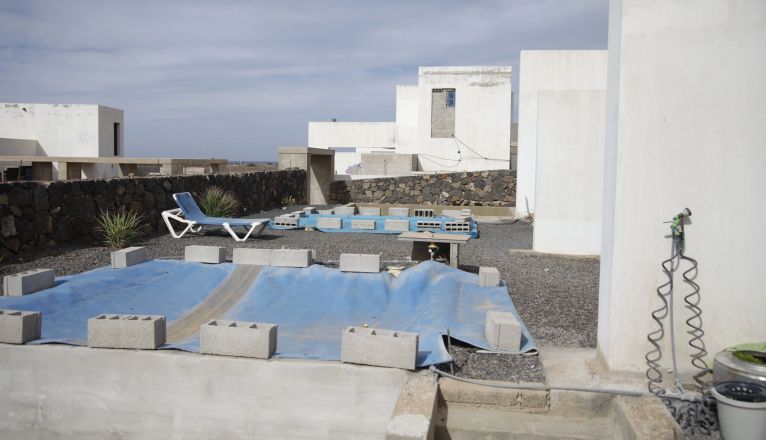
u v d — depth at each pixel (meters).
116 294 5.85
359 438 4.12
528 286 6.97
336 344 4.72
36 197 8.14
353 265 6.46
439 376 4.09
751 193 3.81
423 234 7.85
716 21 3.76
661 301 3.94
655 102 3.84
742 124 3.79
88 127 28.84
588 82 13.88
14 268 7.17
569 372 4.16
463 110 22.30
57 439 4.43
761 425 3.22
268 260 6.62
